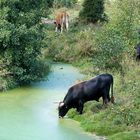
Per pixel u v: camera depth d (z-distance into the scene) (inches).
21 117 877.8
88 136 800.3
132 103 885.2
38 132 807.7
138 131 796.6
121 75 1069.8
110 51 1135.6
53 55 1418.6
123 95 943.0
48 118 882.1
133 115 838.5
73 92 898.1
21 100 978.7
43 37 1168.8
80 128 837.8
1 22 1078.4
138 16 1312.7
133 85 971.9
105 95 908.6
